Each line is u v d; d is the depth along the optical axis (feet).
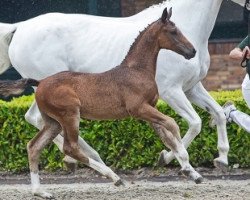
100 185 45.78
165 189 43.19
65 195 41.78
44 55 43.01
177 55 41.29
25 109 49.96
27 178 49.21
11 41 44.09
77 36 43.04
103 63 42.50
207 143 48.98
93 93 38.73
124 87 38.60
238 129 48.91
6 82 39.32
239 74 64.18
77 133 38.93
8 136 50.08
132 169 49.67
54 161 49.70
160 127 39.19
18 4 68.69
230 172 48.80
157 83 41.65
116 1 65.87
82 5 68.23
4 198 41.57
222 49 64.28
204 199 40.19
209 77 64.54
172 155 42.68
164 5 42.88
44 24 43.29
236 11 65.16
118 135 49.44
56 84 38.88
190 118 41.52
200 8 42.01
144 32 39.11
